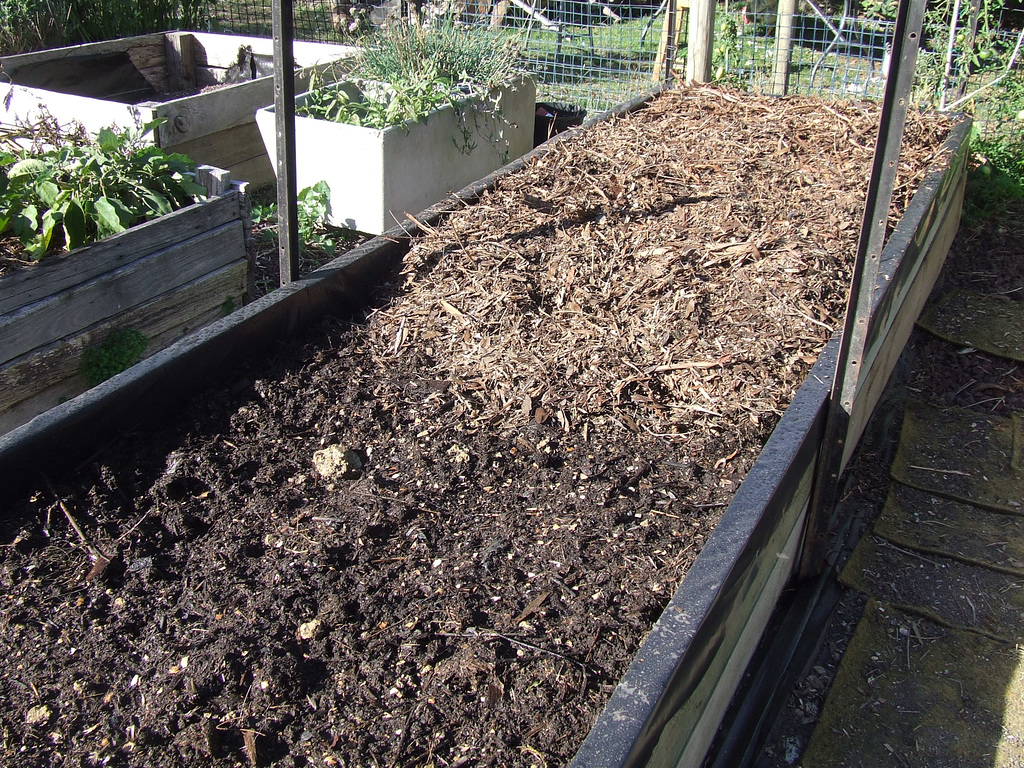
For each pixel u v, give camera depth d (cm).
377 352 291
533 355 281
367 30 812
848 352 217
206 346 252
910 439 352
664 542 214
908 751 224
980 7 577
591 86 740
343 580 200
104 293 314
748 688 235
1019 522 307
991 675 247
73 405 220
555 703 172
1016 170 565
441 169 478
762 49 702
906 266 291
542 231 342
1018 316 436
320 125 433
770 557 198
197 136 482
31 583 197
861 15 848
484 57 532
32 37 650
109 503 219
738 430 249
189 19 771
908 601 273
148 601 194
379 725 168
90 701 172
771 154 416
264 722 168
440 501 228
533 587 200
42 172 326
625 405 262
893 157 193
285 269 296
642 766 135
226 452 241
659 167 400
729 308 291
